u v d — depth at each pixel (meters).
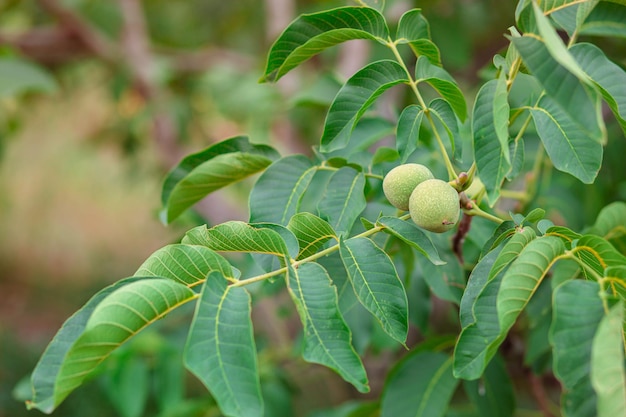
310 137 1.76
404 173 0.74
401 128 0.73
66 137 3.42
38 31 1.96
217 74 1.95
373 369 1.35
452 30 1.45
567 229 0.66
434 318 1.26
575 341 0.60
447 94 0.75
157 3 2.30
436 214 0.71
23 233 4.64
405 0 1.42
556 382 1.13
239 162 0.83
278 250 0.69
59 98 2.43
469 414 1.05
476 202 0.77
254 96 1.75
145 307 0.63
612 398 0.56
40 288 4.48
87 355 0.62
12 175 4.00
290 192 0.79
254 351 0.62
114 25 2.21
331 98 1.01
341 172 0.78
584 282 0.61
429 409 0.91
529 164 1.04
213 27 2.28
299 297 0.66
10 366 2.90
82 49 2.00
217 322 0.63
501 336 0.62
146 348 1.16
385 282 0.68
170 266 0.67
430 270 0.82
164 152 1.93
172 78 2.13
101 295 0.66
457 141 0.74
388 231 0.71
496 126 0.65
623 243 0.86
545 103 0.71
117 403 1.16
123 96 2.15
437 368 0.93
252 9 2.18
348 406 1.19
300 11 1.88
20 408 2.70
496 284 0.67
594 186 1.10
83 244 4.76
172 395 1.18
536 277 0.63
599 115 0.60
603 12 0.71
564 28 0.71
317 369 1.41
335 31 0.73
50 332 3.86
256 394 0.61
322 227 0.70
